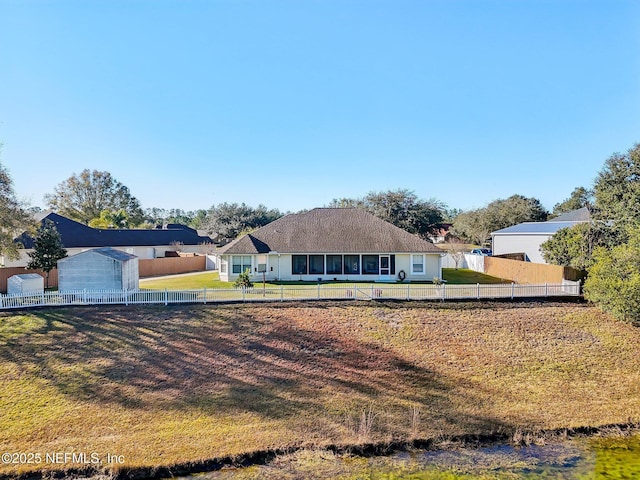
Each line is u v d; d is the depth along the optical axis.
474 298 22.61
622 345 18.92
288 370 16.39
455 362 17.30
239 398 14.59
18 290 23.36
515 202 66.25
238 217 66.31
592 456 12.09
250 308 20.89
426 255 30.69
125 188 79.50
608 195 27.39
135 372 15.74
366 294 22.27
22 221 25.94
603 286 20.98
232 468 11.38
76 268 23.31
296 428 13.09
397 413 14.06
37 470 10.86
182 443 12.12
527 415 14.13
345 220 33.31
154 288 27.28
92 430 12.66
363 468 11.46
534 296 23.03
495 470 11.40
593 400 15.16
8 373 15.34
